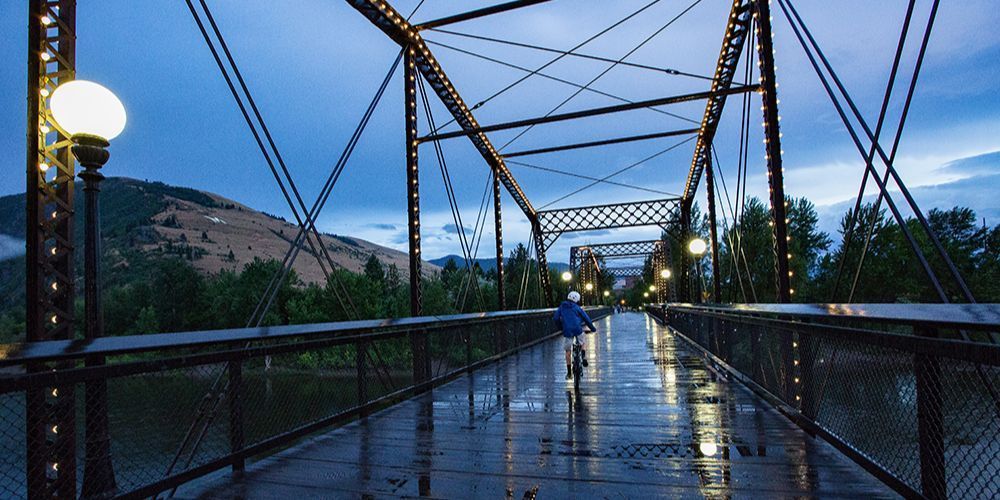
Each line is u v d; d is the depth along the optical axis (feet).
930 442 7.90
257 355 12.24
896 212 16.15
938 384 7.73
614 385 24.04
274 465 12.17
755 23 27.53
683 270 91.04
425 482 11.04
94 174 9.57
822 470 11.24
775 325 16.88
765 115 25.54
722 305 25.84
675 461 12.24
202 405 11.28
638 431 15.21
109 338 8.57
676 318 56.65
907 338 8.26
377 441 14.38
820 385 12.94
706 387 22.85
